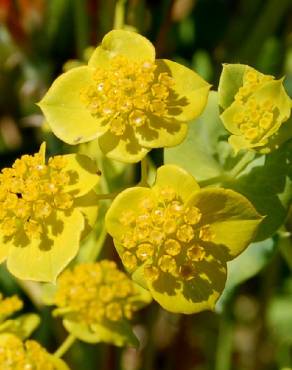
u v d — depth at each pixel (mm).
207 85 87
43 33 144
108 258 120
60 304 100
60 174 85
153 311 134
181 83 87
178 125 86
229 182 96
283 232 98
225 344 131
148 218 81
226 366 131
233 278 99
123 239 82
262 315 143
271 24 139
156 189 83
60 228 85
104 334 100
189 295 83
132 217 82
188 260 82
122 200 82
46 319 127
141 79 85
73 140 87
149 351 135
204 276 83
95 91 87
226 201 81
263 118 88
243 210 82
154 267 82
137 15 130
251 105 89
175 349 142
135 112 85
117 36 89
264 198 94
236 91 91
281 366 115
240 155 97
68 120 88
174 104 87
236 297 140
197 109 86
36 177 85
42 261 84
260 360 144
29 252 85
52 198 85
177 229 81
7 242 86
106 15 130
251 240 83
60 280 101
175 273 82
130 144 86
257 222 83
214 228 83
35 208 84
